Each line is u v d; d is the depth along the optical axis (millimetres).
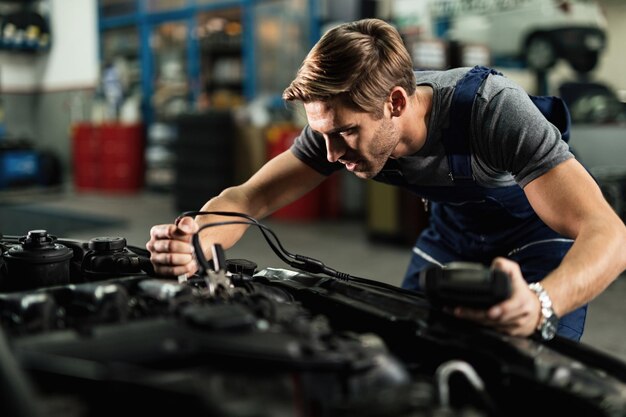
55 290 870
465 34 5586
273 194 1405
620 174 3912
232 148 6145
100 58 8711
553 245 1380
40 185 8391
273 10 7031
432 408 656
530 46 5379
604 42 5094
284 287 1038
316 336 714
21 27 8867
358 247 4750
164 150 7793
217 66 7945
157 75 8383
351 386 668
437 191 1312
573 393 730
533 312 847
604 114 4746
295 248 4723
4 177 8047
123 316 807
